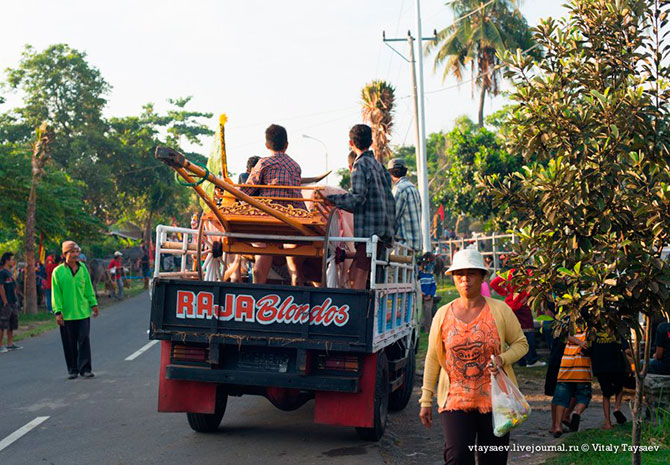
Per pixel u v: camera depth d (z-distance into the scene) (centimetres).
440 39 4356
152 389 1044
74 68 6172
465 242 3053
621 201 515
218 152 746
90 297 1158
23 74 6125
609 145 521
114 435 765
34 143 2380
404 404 927
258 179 730
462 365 471
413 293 936
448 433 469
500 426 448
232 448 707
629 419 816
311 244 720
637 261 499
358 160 741
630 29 573
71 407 916
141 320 2153
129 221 7319
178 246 731
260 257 759
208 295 676
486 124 4422
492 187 566
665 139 521
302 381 666
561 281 529
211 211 701
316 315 655
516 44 4269
